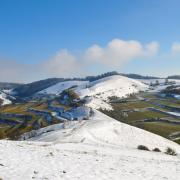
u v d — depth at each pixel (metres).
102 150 43.25
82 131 86.31
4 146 26.95
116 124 101.19
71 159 23.55
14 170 17.41
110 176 18.61
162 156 46.62
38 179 15.88
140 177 19.45
